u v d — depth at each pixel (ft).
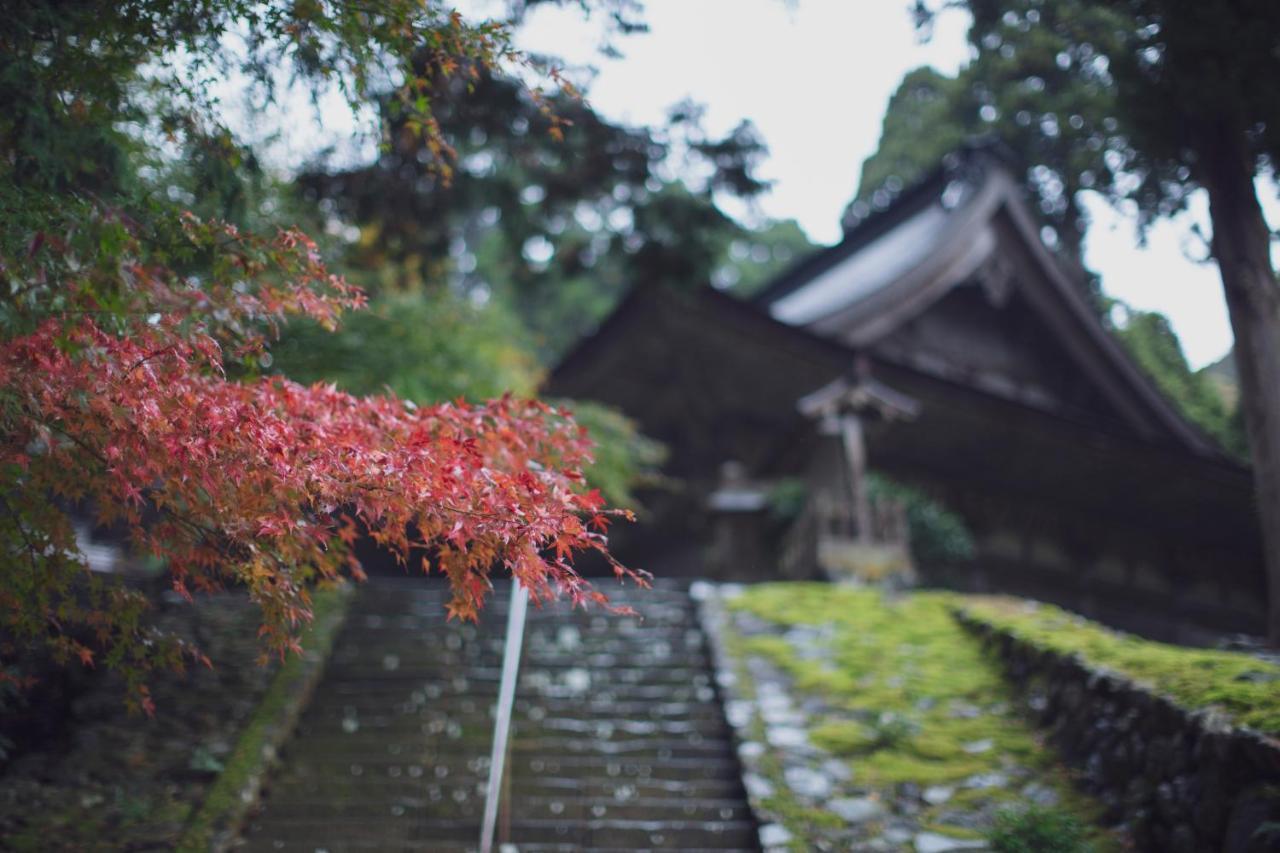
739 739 21.33
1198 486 44.52
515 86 24.84
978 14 22.50
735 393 50.85
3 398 8.95
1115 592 48.98
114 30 10.74
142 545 10.62
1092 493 48.21
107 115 11.02
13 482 9.68
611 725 22.85
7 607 10.94
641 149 28.25
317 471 9.66
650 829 18.79
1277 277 20.89
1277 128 19.19
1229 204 20.12
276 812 19.19
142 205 10.76
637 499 52.39
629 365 51.57
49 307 9.36
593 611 29.66
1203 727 15.23
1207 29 18.26
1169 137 20.74
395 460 9.72
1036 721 21.57
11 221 9.51
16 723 20.51
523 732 22.61
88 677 22.67
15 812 17.90
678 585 32.71
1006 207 52.16
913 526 40.06
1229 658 17.89
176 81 11.28
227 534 10.39
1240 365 20.17
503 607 29.48
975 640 26.71
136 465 9.59
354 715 23.08
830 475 36.76
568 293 80.94
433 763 21.13
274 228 12.89
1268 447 19.67
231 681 23.41
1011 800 18.49
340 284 11.08
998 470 48.83
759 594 31.37
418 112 11.80
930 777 19.51
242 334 11.06
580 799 19.97
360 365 26.30
